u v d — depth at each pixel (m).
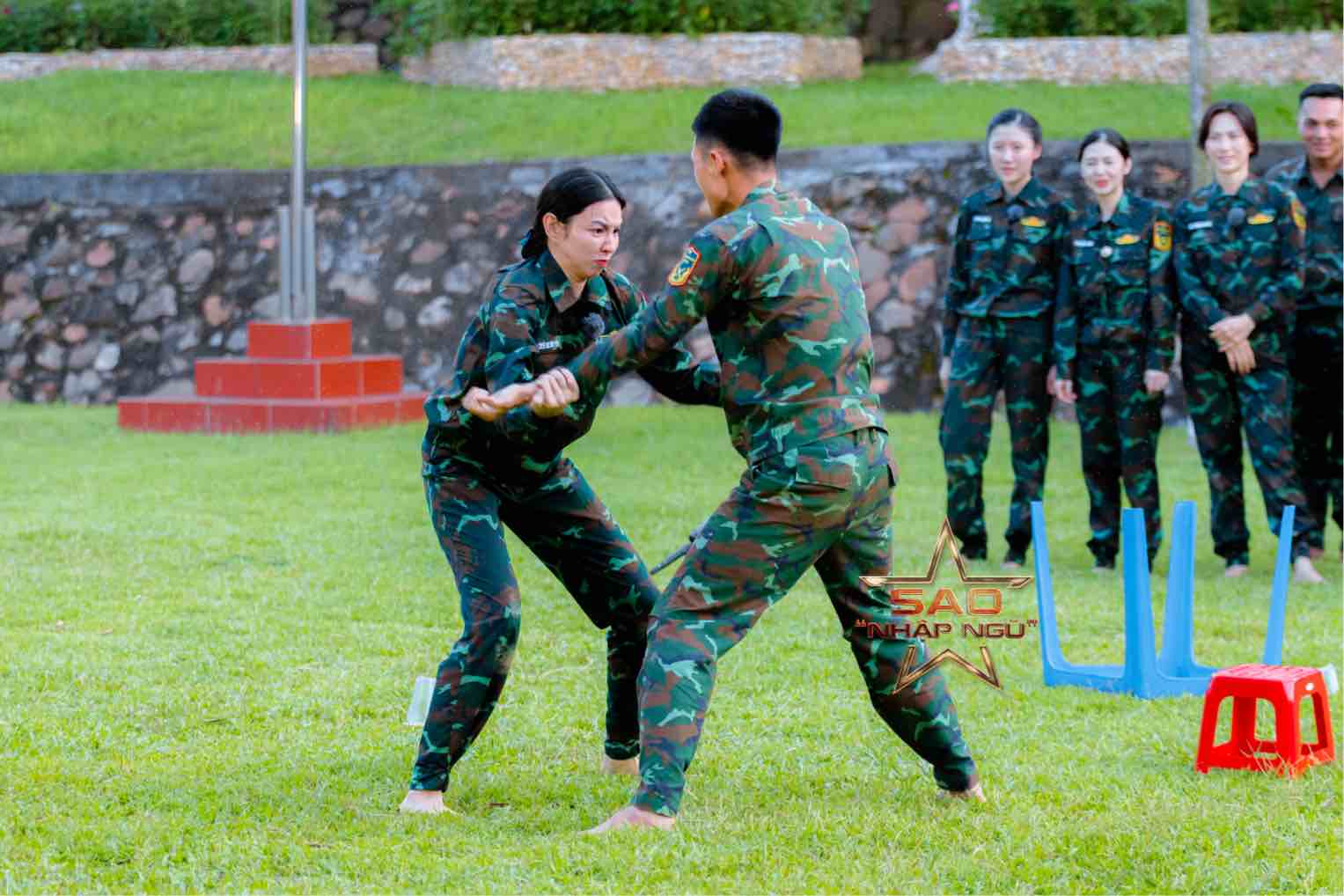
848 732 6.67
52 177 21.69
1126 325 10.41
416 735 6.56
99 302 21.06
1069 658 8.11
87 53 26.41
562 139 21.41
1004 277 10.73
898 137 20.14
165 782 5.81
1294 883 4.98
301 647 8.06
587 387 5.25
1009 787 5.95
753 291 5.13
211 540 10.87
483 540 5.56
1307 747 6.44
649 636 5.27
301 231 17.73
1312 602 9.52
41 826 5.29
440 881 4.82
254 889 4.77
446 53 24.36
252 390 17.42
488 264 20.23
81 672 7.43
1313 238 11.06
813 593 9.64
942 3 27.22
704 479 13.74
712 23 23.28
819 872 4.94
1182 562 7.71
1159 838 5.33
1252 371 10.45
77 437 16.64
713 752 6.39
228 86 24.58
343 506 12.33
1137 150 18.58
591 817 5.53
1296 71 21.25
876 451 5.27
